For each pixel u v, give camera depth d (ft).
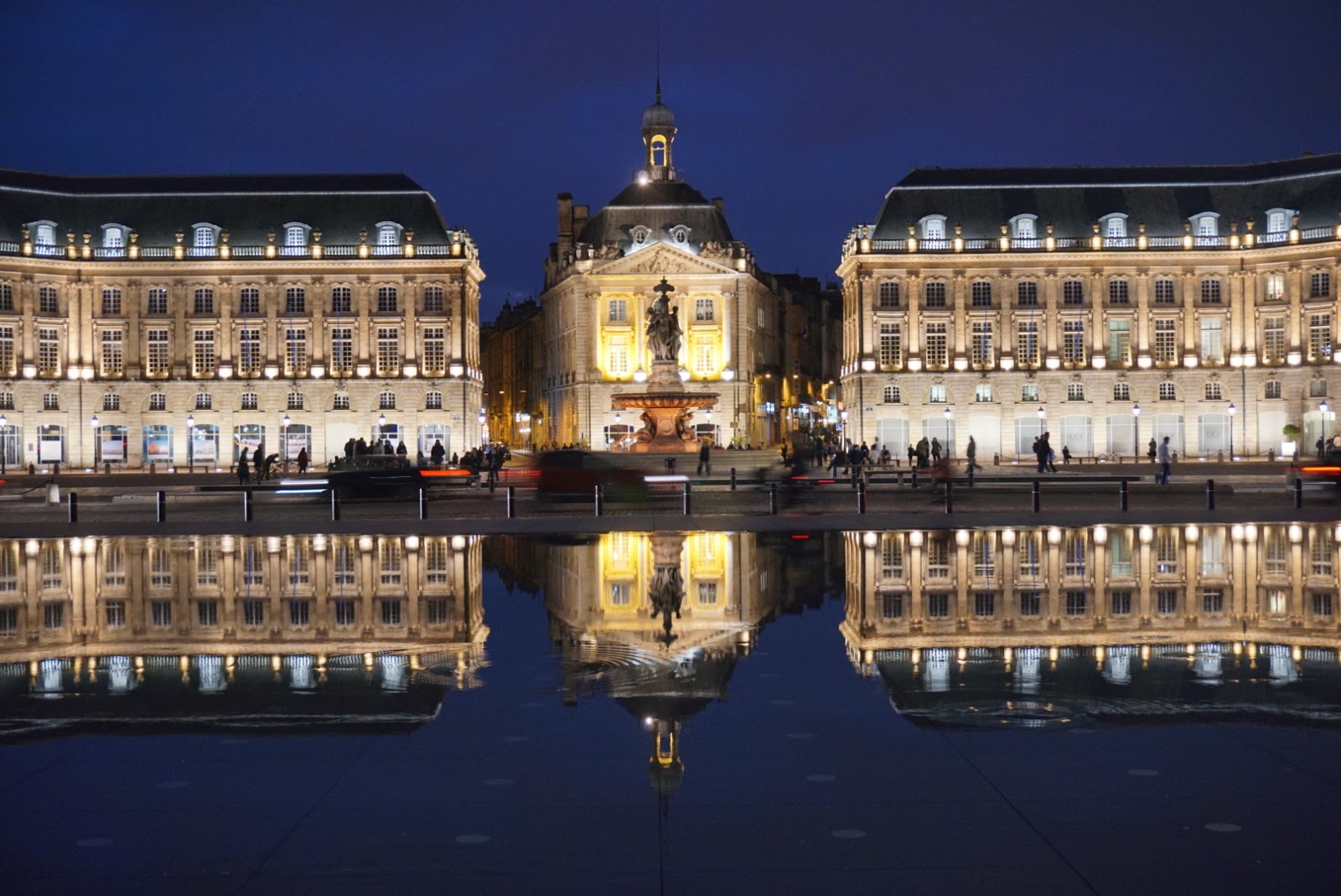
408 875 24.09
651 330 255.50
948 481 114.52
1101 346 322.34
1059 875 23.98
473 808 27.89
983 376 322.75
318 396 318.65
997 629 50.85
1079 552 80.64
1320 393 309.63
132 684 41.37
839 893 23.20
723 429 345.10
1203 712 36.17
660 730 34.58
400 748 32.94
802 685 40.24
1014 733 33.83
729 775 30.17
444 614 56.70
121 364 315.99
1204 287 322.96
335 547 89.10
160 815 27.53
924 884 23.57
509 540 94.02
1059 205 325.62
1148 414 322.14
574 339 352.49
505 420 517.96
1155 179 329.11
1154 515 110.52
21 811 27.78
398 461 185.47
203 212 319.27
